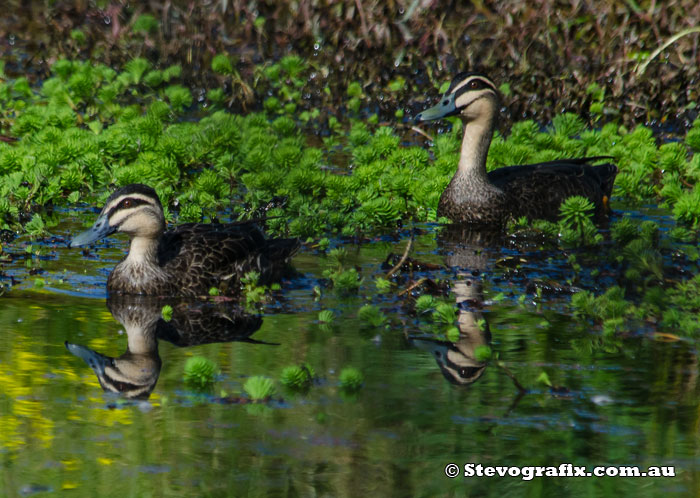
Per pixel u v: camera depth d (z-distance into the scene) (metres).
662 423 9.64
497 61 24.08
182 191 18.14
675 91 22.94
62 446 8.97
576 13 23.83
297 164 18.83
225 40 25.78
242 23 26.16
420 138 22.38
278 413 9.73
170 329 12.06
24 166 17.48
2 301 12.77
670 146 19.17
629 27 23.72
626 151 19.83
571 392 10.29
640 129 20.45
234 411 9.76
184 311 12.72
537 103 23.14
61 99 22.11
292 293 13.46
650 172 19.14
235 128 19.75
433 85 24.14
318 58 25.03
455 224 16.84
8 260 14.34
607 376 10.73
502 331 12.06
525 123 20.78
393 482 8.48
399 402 10.00
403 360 11.11
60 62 23.77
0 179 17.27
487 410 9.87
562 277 14.23
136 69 24.17
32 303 12.75
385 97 23.91
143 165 17.88
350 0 24.66
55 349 11.24
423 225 16.88
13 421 9.41
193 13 25.67
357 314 12.63
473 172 16.78
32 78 24.84
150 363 10.91
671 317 12.31
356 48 24.62
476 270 14.47
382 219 16.55
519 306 12.99
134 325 12.16
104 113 22.11
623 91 22.95
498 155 19.55
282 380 10.41
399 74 24.66
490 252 15.41
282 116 22.94
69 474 8.47
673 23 23.19
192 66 25.27
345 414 9.73
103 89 22.36
